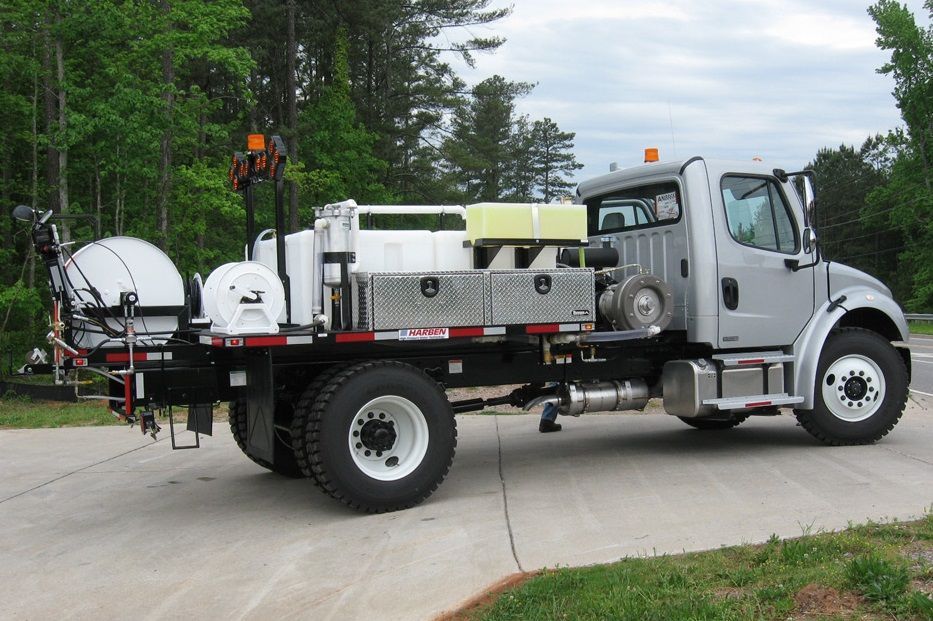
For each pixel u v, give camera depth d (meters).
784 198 8.06
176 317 6.72
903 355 8.35
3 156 18.30
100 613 4.53
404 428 6.44
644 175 8.05
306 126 30.12
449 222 11.77
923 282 46.06
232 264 6.09
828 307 7.98
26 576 5.20
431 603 4.38
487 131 53.84
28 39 16.69
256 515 6.50
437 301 6.37
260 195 25.66
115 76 16.78
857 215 73.38
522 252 6.88
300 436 6.33
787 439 8.66
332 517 6.31
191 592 4.79
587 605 3.99
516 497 6.52
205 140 22.73
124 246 6.60
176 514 6.63
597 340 7.08
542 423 9.67
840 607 3.75
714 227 7.62
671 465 7.47
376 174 33.91
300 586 4.79
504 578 4.59
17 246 19.25
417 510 6.32
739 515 5.61
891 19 43.62
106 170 16.48
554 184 66.81
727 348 7.79
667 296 7.37
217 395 6.45
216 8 18.05
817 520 5.37
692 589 4.08
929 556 4.34
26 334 16.39
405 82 37.47
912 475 6.62
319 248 6.51
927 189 44.34
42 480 8.06
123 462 8.83
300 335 6.09
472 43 35.56
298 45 34.00
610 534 5.33
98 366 6.15
